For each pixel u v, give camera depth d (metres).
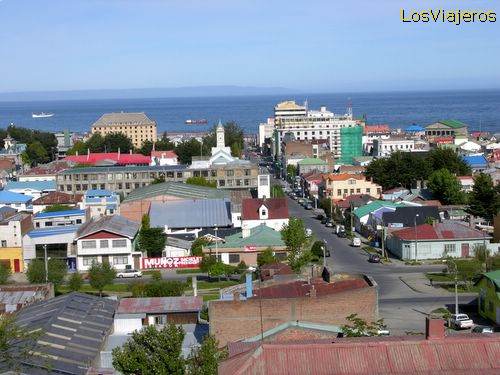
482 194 135.38
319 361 38.88
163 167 184.25
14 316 62.25
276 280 70.19
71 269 115.88
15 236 116.81
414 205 136.75
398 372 38.44
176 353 46.38
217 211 136.38
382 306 85.38
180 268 114.69
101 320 63.03
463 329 74.81
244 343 46.50
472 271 99.00
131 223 125.88
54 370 48.97
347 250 122.12
